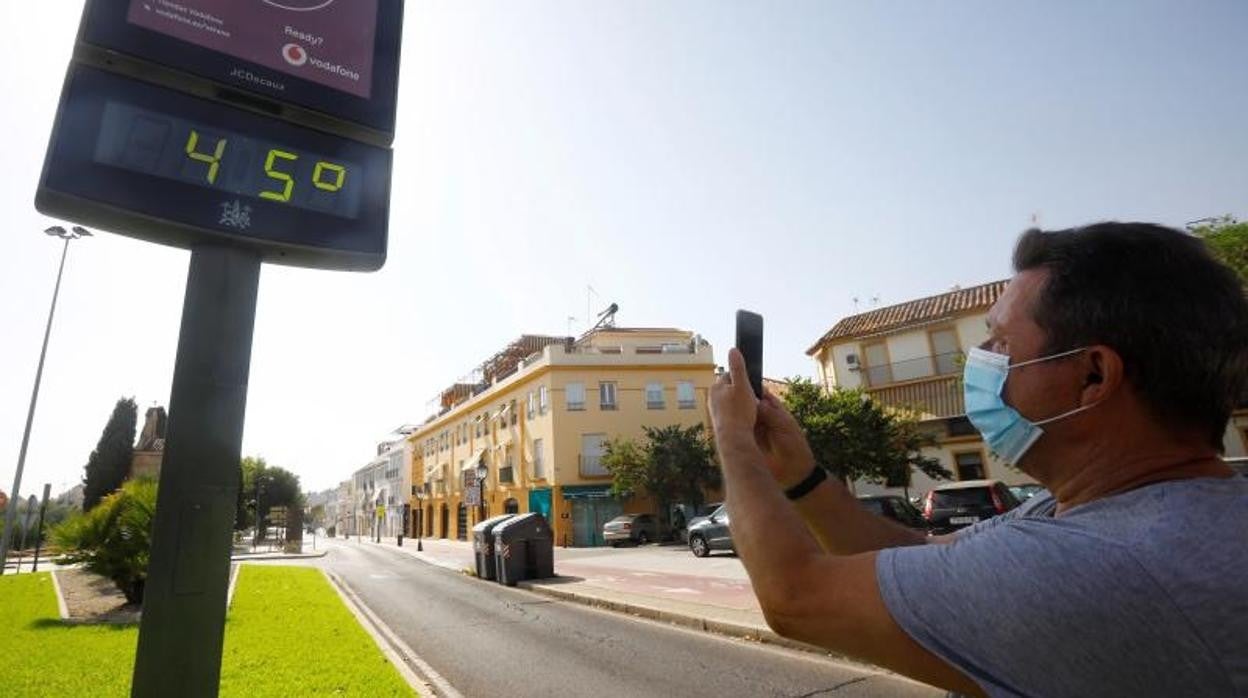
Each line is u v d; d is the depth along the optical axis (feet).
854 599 3.33
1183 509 2.95
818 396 77.87
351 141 11.39
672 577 50.78
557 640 30.04
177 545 9.14
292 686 19.02
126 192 9.34
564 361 118.93
